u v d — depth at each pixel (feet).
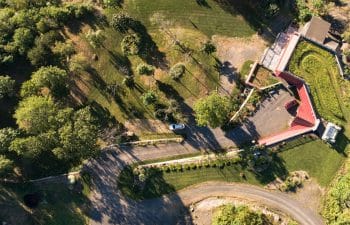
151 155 417.28
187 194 410.52
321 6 426.10
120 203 411.34
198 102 397.80
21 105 405.18
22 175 418.92
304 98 410.72
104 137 420.36
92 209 411.54
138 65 420.36
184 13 436.76
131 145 418.92
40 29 431.02
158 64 429.79
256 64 422.82
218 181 410.72
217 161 411.34
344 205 393.70
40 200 413.59
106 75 431.84
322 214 399.44
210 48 417.69
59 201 413.59
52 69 408.87
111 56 433.07
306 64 410.72
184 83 425.28
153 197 410.52
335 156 406.82
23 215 412.36
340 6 437.99
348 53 413.39
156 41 433.89
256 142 413.39
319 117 410.31
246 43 431.43
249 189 407.23
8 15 434.71
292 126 416.26
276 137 412.57
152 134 421.18
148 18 436.76
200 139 418.31
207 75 425.69
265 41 431.02
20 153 394.11
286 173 406.41
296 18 433.89
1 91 411.34
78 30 438.40
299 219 400.26
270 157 407.85
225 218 382.22
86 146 386.11
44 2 447.01
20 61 434.30
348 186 390.63
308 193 403.34
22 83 428.56
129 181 412.98
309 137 408.67
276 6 425.28
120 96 428.15
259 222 386.32
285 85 417.69
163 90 424.46
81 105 428.56
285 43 430.20
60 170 417.90
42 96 417.08
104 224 408.87
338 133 408.05
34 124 392.27
